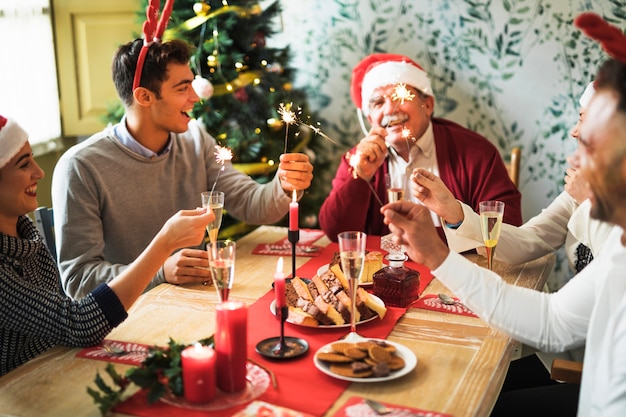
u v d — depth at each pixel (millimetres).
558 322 1405
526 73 3229
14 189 1552
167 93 2154
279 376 1301
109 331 1470
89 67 3600
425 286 1856
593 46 3111
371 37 3395
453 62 3316
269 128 3164
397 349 1392
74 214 2055
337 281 1661
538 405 1616
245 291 1812
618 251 1226
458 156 2510
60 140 3672
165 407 1187
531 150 3303
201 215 1575
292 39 3494
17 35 3305
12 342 1524
